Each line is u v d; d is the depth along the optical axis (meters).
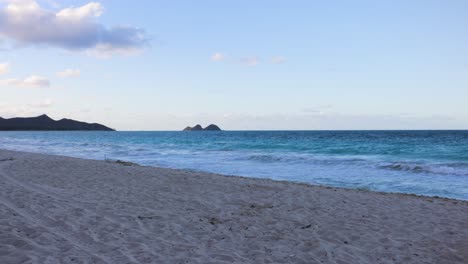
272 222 7.41
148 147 45.50
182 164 23.77
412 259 5.58
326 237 6.52
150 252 5.22
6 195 8.61
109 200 8.84
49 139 82.06
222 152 34.56
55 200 8.33
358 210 8.81
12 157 21.22
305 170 20.05
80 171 14.74
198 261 5.00
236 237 6.28
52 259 4.75
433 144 41.62
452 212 8.83
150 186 11.43
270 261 5.21
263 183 12.82
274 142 53.25
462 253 5.90
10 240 5.30
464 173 18.14
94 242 5.56
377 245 6.17
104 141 69.62
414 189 14.23
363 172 19.03
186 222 7.04
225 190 11.06
